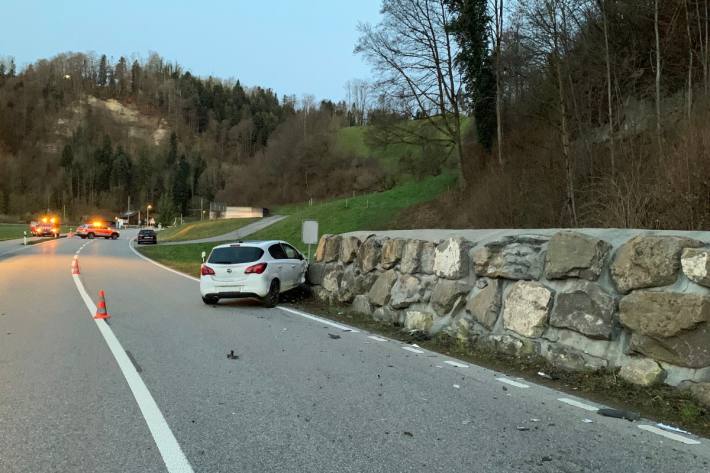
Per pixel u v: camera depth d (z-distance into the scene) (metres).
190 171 171.75
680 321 5.78
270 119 195.25
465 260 9.21
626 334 6.49
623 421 5.20
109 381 6.36
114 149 193.50
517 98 33.75
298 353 8.05
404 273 10.75
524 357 7.59
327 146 112.44
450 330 9.07
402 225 38.47
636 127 19.97
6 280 18.64
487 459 4.26
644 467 4.17
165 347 8.32
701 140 10.86
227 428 4.88
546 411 5.47
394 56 35.69
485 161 37.69
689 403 5.49
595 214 16.30
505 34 31.30
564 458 4.31
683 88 20.12
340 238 13.95
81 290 16.03
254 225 56.09
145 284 18.22
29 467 4.03
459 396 5.96
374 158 103.25
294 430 4.84
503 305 8.28
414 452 4.38
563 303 7.21
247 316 11.67
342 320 11.35
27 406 5.43
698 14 18.75
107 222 137.38
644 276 6.25
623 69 23.11
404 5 34.84
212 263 13.25
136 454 4.28
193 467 4.05
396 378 6.70
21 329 9.70
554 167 23.67
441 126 38.66
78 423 4.96
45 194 157.25
